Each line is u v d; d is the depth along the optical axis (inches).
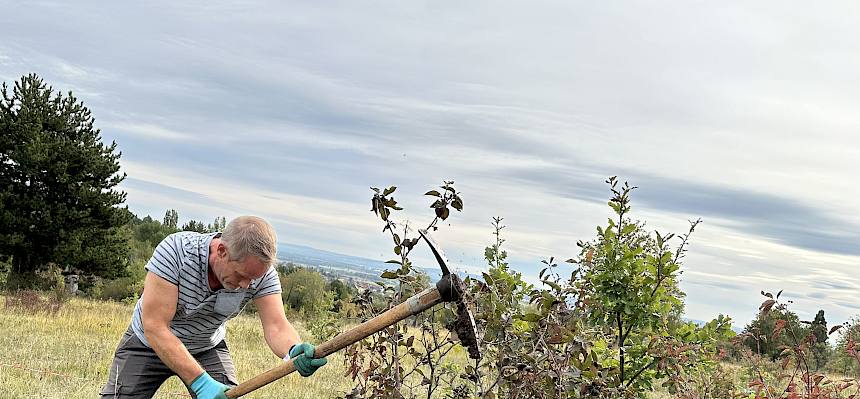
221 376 182.9
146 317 162.2
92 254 1238.3
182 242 165.0
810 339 182.1
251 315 963.3
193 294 165.3
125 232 1376.7
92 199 1231.5
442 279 143.0
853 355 179.3
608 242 223.0
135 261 1518.2
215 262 161.0
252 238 153.8
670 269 220.5
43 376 356.2
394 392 180.9
